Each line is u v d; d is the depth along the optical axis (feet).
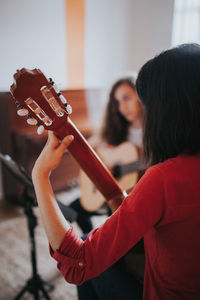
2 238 6.80
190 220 1.80
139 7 12.55
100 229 1.85
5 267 5.71
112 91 6.04
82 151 2.25
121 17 12.20
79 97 9.09
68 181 9.43
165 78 1.82
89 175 2.46
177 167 1.80
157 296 2.05
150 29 12.57
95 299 3.20
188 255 1.87
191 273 1.90
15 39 8.78
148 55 12.89
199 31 11.82
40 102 1.88
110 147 6.22
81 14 10.53
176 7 11.93
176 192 1.76
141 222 1.74
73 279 1.93
